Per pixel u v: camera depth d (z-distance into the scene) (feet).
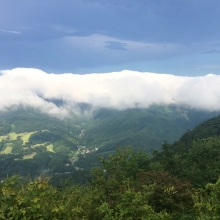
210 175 53.36
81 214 27.37
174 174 59.26
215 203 23.27
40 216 19.21
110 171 50.26
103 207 24.85
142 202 25.09
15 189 20.07
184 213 31.76
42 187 19.84
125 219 23.72
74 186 52.42
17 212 17.78
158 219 24.12
